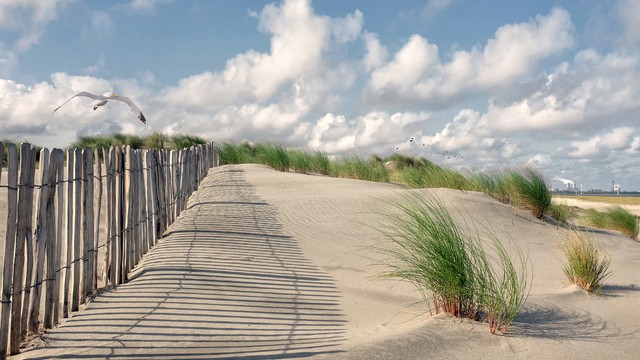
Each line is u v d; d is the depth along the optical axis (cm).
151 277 544
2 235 668
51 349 369
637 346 410
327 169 1764
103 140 2111
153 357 358
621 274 696
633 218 1316
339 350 368
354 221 915
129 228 576
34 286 397
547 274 670
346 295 536
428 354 367
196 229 780
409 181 1448
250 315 451
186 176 1024
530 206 1140
